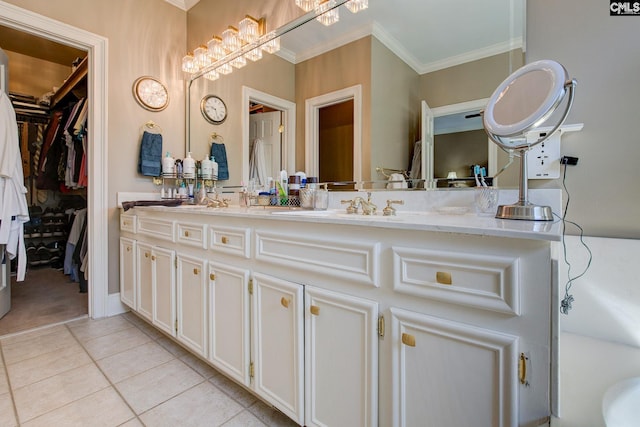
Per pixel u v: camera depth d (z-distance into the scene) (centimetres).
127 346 167
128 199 214
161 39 232
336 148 160
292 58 178
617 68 95
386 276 79
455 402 68
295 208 164
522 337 60
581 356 85
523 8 108
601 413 63
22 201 206
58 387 130
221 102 220
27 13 175
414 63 131
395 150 138
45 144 333
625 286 92
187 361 152
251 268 116
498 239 62
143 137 217
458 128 121
